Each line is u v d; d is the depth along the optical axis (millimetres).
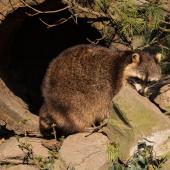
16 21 12859
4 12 12219
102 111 11766
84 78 11719
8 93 12805
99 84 11648
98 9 12562
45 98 12148
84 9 12570
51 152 10922
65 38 16469
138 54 11391
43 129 12289
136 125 10406
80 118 11828
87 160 10492
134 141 10383
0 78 12766
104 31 12945
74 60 11883
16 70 15922
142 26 12156
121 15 12148
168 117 11414
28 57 16812
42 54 17734
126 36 12719
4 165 11047
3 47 13461
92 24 12992
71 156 10625
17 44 16125
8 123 12461
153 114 10469
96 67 11703
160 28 12320
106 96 11648
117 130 10672
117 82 11516
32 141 11367
